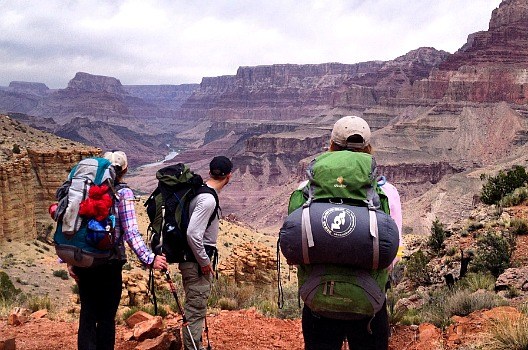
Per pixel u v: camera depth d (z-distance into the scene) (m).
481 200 28.94
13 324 9.70
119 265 6.18
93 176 5.94
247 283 22.98
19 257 48.69
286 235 4.61
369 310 4.58
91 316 6.09
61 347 7.94
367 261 4.46
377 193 4.74
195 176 6.42
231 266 23.50
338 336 4.93
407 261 19.53
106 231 5.76
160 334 8.14
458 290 11.76
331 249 4.45
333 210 4.51
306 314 4.99
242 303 12.84
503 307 8.88
